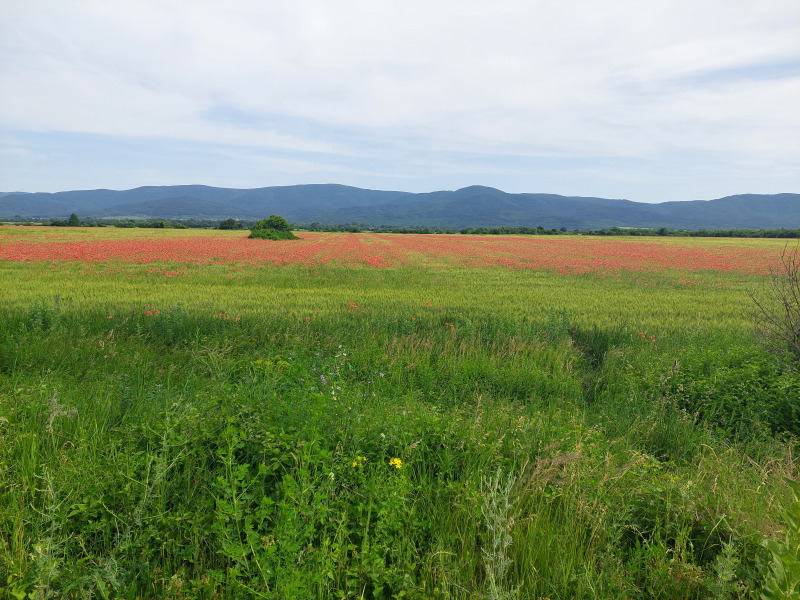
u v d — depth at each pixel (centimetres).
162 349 816
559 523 321
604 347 949
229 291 1487
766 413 559
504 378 690
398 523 301
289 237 5891
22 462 340
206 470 352
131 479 317
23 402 456
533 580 272
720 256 3878
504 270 2548
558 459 345
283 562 265
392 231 13400
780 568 197
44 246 3591
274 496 330
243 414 408
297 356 679
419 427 425
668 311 1291
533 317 1121
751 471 412
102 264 2395
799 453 488
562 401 630
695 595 271
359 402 492
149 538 285
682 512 325
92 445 371
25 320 898
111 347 734
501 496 294
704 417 589
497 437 432
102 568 261
